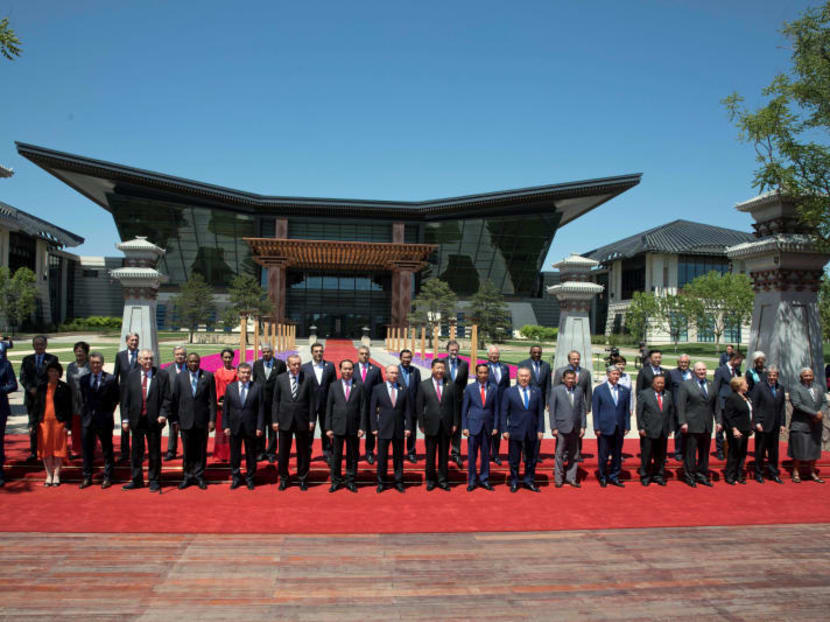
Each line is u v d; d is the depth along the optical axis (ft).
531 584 16.15
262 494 24.23
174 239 196.24
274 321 170.81
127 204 181.27
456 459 28.89
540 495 25.04
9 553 17.44
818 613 14.71
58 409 24.23
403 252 170.30
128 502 22.66
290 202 190.90
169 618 13.79
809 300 35.53
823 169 31.68
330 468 26.55
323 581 16.07
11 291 154.71
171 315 186.60
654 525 21.35
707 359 122.31
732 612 14.69
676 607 14.90
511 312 214.90
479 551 18.53
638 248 188.24
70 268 229.66
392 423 24.97
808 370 27.63
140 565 16.83
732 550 18.97
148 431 24.38
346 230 201.98
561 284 50.06
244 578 16.14
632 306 163.43
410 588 15.75
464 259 208.44
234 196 183.11
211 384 25.35
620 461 26.84
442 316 174.40
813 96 32.01
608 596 15.48
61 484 24.97
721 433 30.78
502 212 192.24
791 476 28.63
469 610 14.55
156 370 24.49
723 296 146.82
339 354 112.06
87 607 14.21
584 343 49.44
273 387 29.12
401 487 25.16
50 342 146.61
